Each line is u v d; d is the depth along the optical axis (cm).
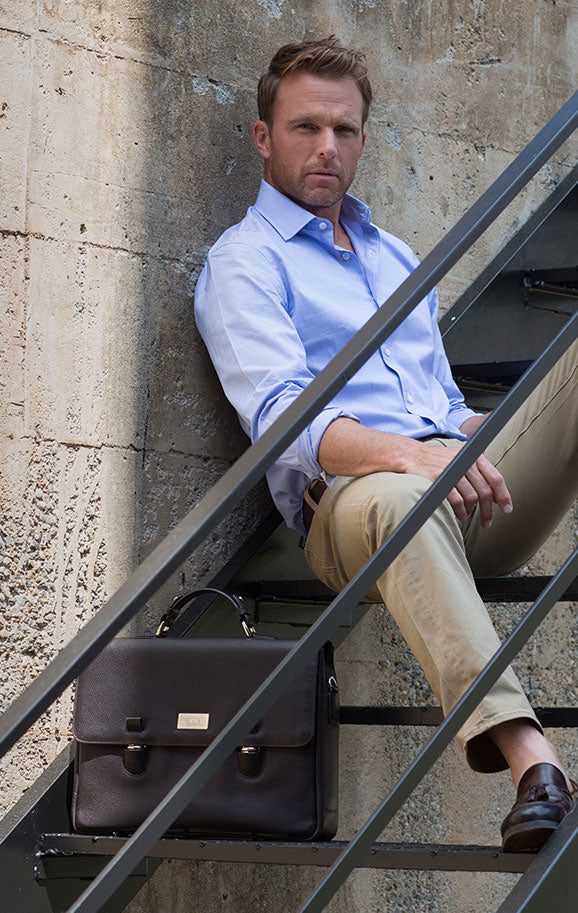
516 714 275
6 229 389
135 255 416
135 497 410
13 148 393
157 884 414
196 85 438
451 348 484
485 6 540
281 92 418
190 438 425
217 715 325
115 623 199
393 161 501
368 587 233
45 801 362
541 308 511
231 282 393
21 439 387
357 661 486
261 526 438
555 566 559
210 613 415
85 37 411
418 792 500
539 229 512
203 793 322
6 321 388
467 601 294
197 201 434
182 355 425
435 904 497
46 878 356
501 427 251
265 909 443
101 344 406
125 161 417
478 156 532
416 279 238
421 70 514
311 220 412
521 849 260
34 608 386
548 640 557
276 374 370
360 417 395
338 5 486
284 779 321
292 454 359
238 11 452
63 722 386
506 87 546
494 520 374
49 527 391
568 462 364
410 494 318
